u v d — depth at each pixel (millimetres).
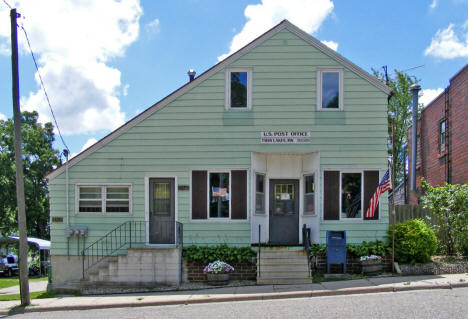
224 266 12469
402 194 26797
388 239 13180
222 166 13516
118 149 13758
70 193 13711
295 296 10484
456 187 14234
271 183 14227
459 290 10258
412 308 8477
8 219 36031
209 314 9008
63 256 13500
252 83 13648
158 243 13492
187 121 13695
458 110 17750
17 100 11414
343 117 13477
